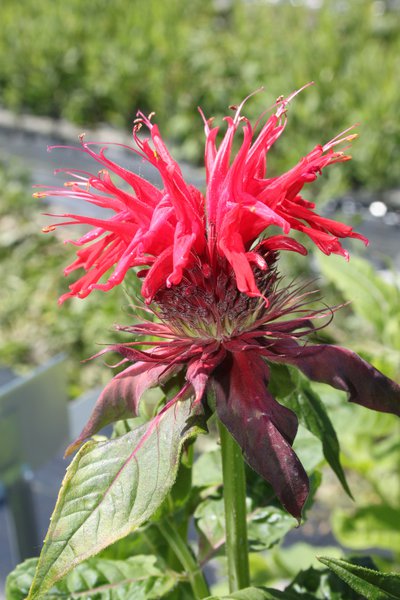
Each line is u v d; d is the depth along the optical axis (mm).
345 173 877
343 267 375
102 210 897
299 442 225
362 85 982
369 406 173
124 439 168
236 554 192
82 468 164
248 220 175
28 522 335
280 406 167
